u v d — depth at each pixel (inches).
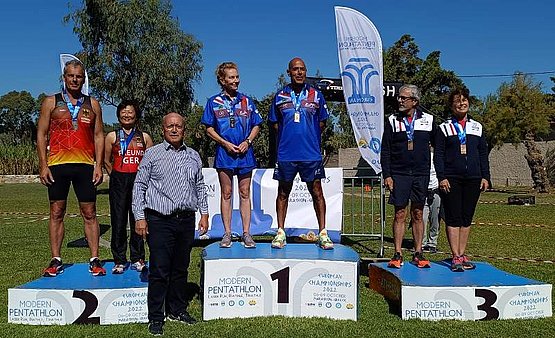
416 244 238.7
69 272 219.8
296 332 183.8
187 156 194.1
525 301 201.5
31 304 191.6
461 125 229.0
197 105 1245.7
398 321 197.0
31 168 1632.6
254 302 204.1
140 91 1004.6
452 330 186.1
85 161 210.4
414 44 1278.3
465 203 229.1
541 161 1030.4
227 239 229.5
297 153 226.7
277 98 231.1
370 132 309.0
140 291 196.2
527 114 1007.0
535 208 681.6
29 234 434.0
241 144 226.1
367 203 763.4
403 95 232.4
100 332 183.5
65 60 406.0
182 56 1047.0
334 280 201.8
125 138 234.4
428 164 233.5
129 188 229.8
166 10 1037.8
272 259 204.1
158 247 186.9
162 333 182.4
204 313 201.0
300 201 372.5
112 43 996.6
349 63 306.2
